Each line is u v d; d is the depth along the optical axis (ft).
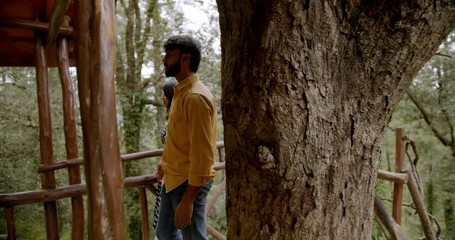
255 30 3.22
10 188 25.17
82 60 2.55
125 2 32.68
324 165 3.34
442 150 39.14
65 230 27.73
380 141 3.62
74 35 2.60
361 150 3.49
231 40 3.48
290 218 3.38
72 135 9.99
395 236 6.63
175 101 6.20
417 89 36.99
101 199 2.48
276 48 3.16
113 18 2.66
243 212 3.57
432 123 37.65
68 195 8.14
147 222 9.16
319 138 3.28
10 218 7.41
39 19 9.86
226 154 3.63
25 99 24.94
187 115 5.87
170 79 7.84
